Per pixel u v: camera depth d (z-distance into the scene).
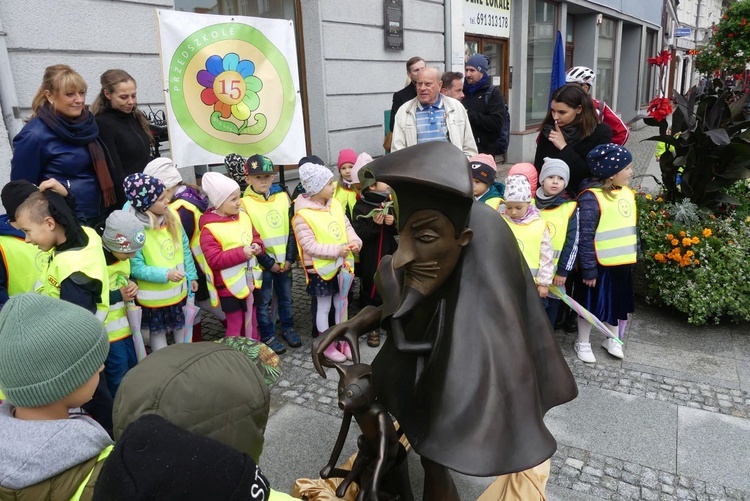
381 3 7.23
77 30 4.31
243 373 1.27
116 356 2.85
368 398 1.70
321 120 6.73
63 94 3.05
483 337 1.53
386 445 1.68
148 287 3.11
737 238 4.18
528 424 1.48
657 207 4.61
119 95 3.48
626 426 2.96
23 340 1.32
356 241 3.95
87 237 2.58
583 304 3.73
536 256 3.43
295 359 3.83
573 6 13.95
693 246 4.12
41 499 1.29
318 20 6.43
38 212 2.39
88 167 3.28
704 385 3.35
